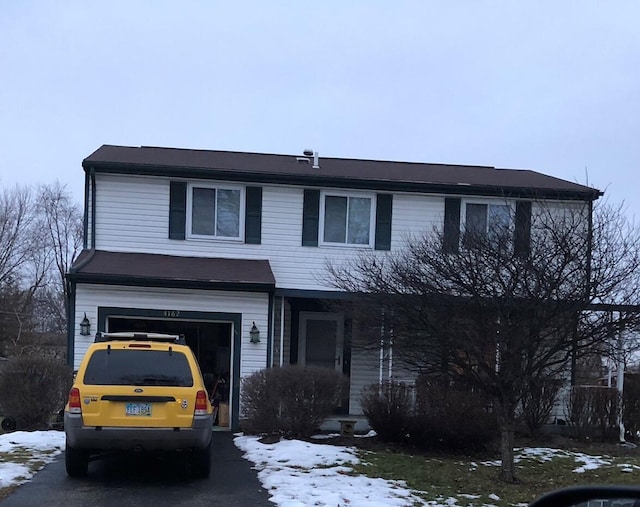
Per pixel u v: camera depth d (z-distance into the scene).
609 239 9.46
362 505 6.80
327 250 15.07
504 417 8.74
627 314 8.54
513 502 7.32
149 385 7.62
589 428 13.20
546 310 8.19
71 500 6.84
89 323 13.15
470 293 8.38
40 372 12.28
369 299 10.90
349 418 13.93
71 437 7.38
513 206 14.42
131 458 9.20
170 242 14.80
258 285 13.45
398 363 12.56
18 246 36.84
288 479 7.99
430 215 15.27
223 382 14.49
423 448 11.05
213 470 8.59
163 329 15.47
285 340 15.96
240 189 15.08
